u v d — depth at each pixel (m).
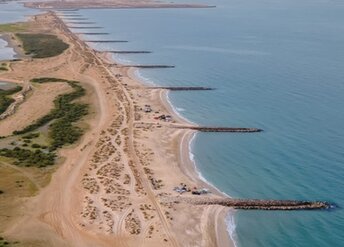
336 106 139.38
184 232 76.06
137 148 108.81
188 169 99.62
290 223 79.75
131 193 87.31
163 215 80.38
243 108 139.50
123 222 77.94
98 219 78.81
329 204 84.94
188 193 88.38
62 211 81.31
